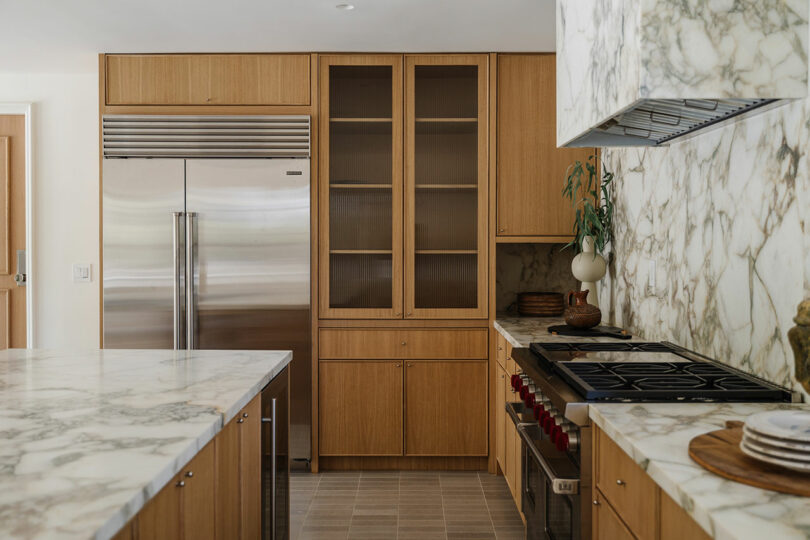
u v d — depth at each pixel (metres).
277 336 3.87
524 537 3.00
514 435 3.00
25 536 0.92
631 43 1.79
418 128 3.91
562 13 2.65
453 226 3.91
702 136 2.44
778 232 1.93
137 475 1.18
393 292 3.90
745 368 2.13
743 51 1.74
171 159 3.84
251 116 3.83
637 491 1.48
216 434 1.62
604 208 3.76
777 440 1.21
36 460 1.26
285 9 3.20
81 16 3.29
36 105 4.49
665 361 2.32
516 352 2.74
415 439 3.92
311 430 3.90
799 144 1.82
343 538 2.98
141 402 1.74
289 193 3.84
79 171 4.51
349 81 3.89
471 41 3.69
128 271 3.84
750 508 1.07
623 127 2.36
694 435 1.50
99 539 0.95
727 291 2.25
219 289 3.85
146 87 3.87
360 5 3.15
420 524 3.14
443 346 3.91
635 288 3.21
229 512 1.78
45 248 4.53
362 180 3.90
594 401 1.84
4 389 1.90
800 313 1.78
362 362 3.90
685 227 2.60
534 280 4.33
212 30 3.50
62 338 4.54
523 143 3.90
